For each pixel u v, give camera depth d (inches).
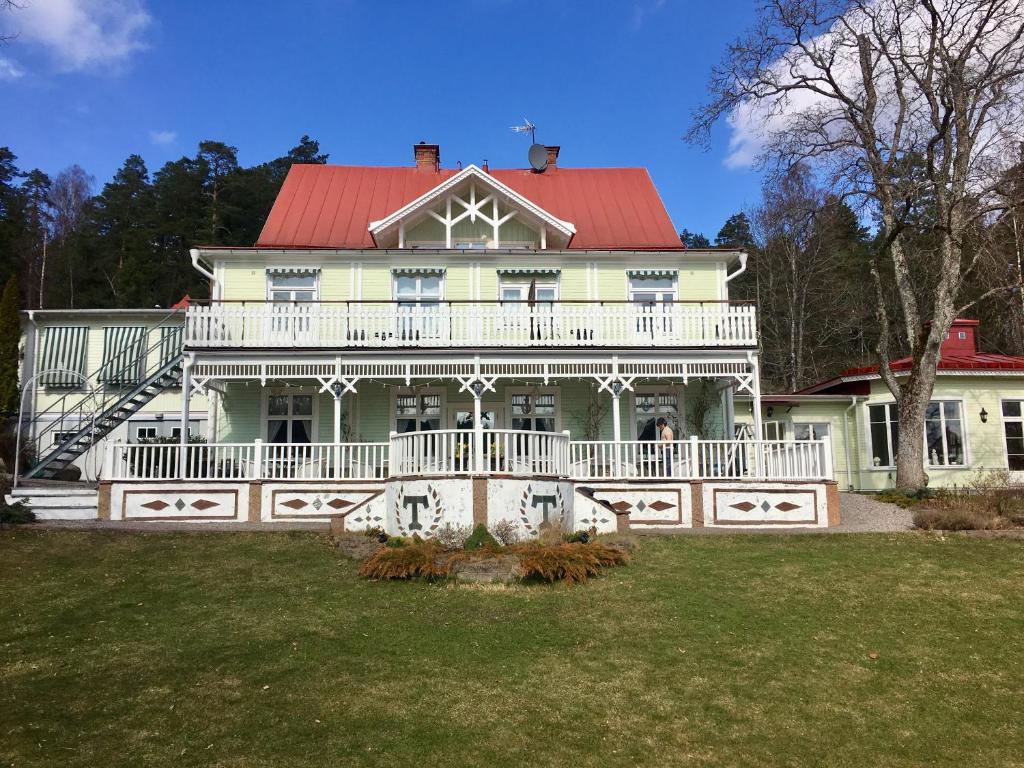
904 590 445.1
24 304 1923.0
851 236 1867.6
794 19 853.8
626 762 252.8
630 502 653.3
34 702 289.1
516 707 291.6
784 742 268.8
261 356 751.1
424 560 465.4
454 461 542.9
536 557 463.8
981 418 954.1
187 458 671.8
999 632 378.6
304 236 919.7
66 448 786.2
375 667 327.3
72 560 498.9
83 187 2452.0
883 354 871.7
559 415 868.6
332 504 653.9
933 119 812.0
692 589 445.1
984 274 887.1
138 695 296.5
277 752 252.7
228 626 378.9
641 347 772.0
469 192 912.3
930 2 797.2
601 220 985.5
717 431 870.4
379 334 780.6
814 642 363.9
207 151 2139.5
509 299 879.1
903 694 309.3
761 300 1851.6
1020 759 260.2
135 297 1815.9
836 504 652.1
